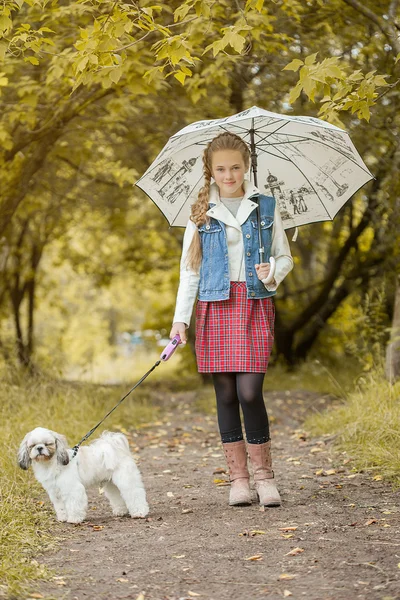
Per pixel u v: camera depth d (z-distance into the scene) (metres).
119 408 11.47
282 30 10.12
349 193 6.14
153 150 15.14
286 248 5.86
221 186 5.75
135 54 9.21
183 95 12.02
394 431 7.76
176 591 4.15
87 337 32.56
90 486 5.82
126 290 29.47
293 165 6.19
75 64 6.65
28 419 9.28
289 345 18.19
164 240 19.27
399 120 10.37
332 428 9.28
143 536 5.23
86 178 15.45
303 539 4.96
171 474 7.55
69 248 20.66
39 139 10.95
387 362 10.26
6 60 9.16
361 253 17.05
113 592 4.16
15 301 19.00
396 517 5.43
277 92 11.26
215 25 8.90
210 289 5.69
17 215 15.35
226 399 5.90
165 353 5.62
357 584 4.12
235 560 4.62
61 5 9.93
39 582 4.32
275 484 6.16
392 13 8.39
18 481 6.73
